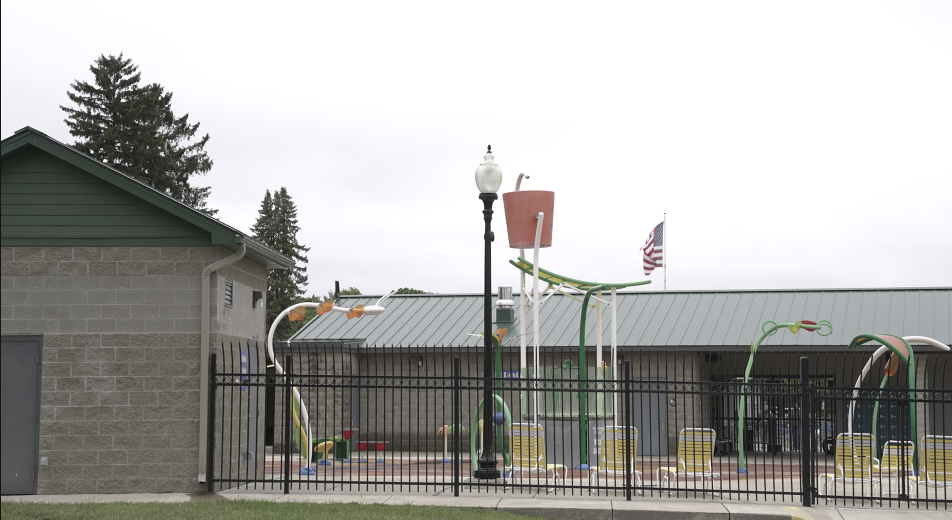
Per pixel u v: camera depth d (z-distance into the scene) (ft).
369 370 87.40
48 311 46.42
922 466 48.01
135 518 36.94
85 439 45.83
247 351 53.01
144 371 46.14
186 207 46.06
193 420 45.85
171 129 181.68
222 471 45.52
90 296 46.52
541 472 57.16
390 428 85.97
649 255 102.47
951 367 77.56
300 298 194.49
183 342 46.24
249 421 52.90
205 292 46.21
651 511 40.60
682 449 49.98
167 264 46.68
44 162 47.06
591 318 89.04
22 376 46.11
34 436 45.78
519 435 51.98
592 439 59.36
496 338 70.69
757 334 81.35
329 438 77.51
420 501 42.37
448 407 84.94
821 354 80.48
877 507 42.68
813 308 84.99
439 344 86.53
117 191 46.96
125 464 45.68
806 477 42.78
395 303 98.48
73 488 45.50
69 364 46.19
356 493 44.98
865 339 60.29
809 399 43.73
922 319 80.18
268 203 196.03
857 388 44.01
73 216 46.85
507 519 39.17
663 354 81.51
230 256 46.42
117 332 46.34
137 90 173.58
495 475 48.52
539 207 57.47
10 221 46.78
